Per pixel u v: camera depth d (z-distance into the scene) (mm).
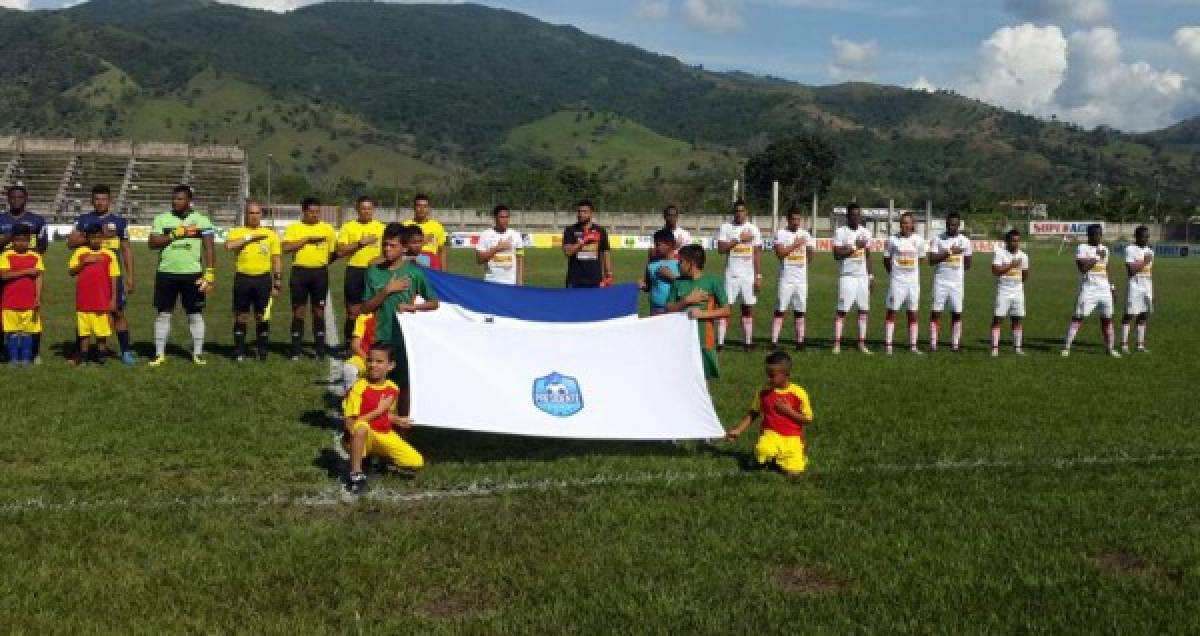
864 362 14688
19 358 12617
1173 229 83625
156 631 5090
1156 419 10617
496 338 8906
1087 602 5613
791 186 117062
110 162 78625
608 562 6117
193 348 13266
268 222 70812
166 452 8484
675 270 12070
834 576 6012
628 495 7473
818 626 5258
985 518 7062
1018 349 16250
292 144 194000
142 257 39406
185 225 12977
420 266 10039
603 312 10383
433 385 8562
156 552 6133
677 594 5637
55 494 7238
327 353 14336
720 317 10117
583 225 14500
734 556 6254
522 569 5988
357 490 7473
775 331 16484
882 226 79750
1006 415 10703
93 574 5766
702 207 103750
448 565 6051
